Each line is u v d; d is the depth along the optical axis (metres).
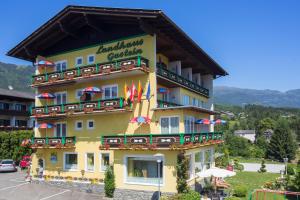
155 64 31.34
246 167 60.81
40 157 38.03
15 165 49.25
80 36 36.53
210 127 43.94
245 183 40.72
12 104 68.31
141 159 29.08
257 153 90.62
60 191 32.66
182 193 25.83
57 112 35.28
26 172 45.22
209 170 28.62
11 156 51.50
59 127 37.38
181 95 37.09
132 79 32.38
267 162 78.00
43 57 39.34
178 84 35.66
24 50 39.38
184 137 27.09
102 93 34.19
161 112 30.69
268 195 32.81
